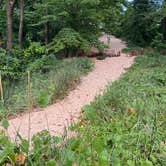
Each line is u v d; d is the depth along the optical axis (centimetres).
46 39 1706
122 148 379
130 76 1023
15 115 746
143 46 2183
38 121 686
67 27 1692
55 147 313
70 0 1616
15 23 1864
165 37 2088
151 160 368
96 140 291
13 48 1636
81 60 1472
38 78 1177
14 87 1152
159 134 450
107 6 1867
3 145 275
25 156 284
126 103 614
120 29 2469
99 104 600
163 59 1466
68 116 715
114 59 1664
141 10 2223
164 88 789
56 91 919
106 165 266
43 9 1636
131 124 486
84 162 279
